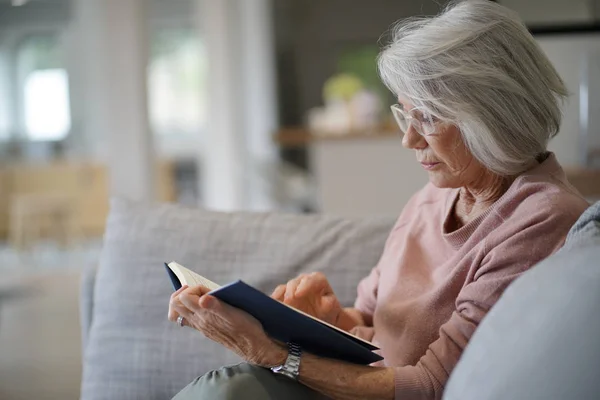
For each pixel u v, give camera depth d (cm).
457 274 128
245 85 704
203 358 164
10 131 691
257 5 724
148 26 641
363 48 845
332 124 526
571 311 91
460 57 122
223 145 675
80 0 664
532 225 120
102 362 169
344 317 150
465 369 97
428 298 132
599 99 264
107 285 173
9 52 681
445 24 126
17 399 294
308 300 144
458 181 130
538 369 89
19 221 688
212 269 170
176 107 676
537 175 126
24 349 367
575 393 86
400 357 134
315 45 839
